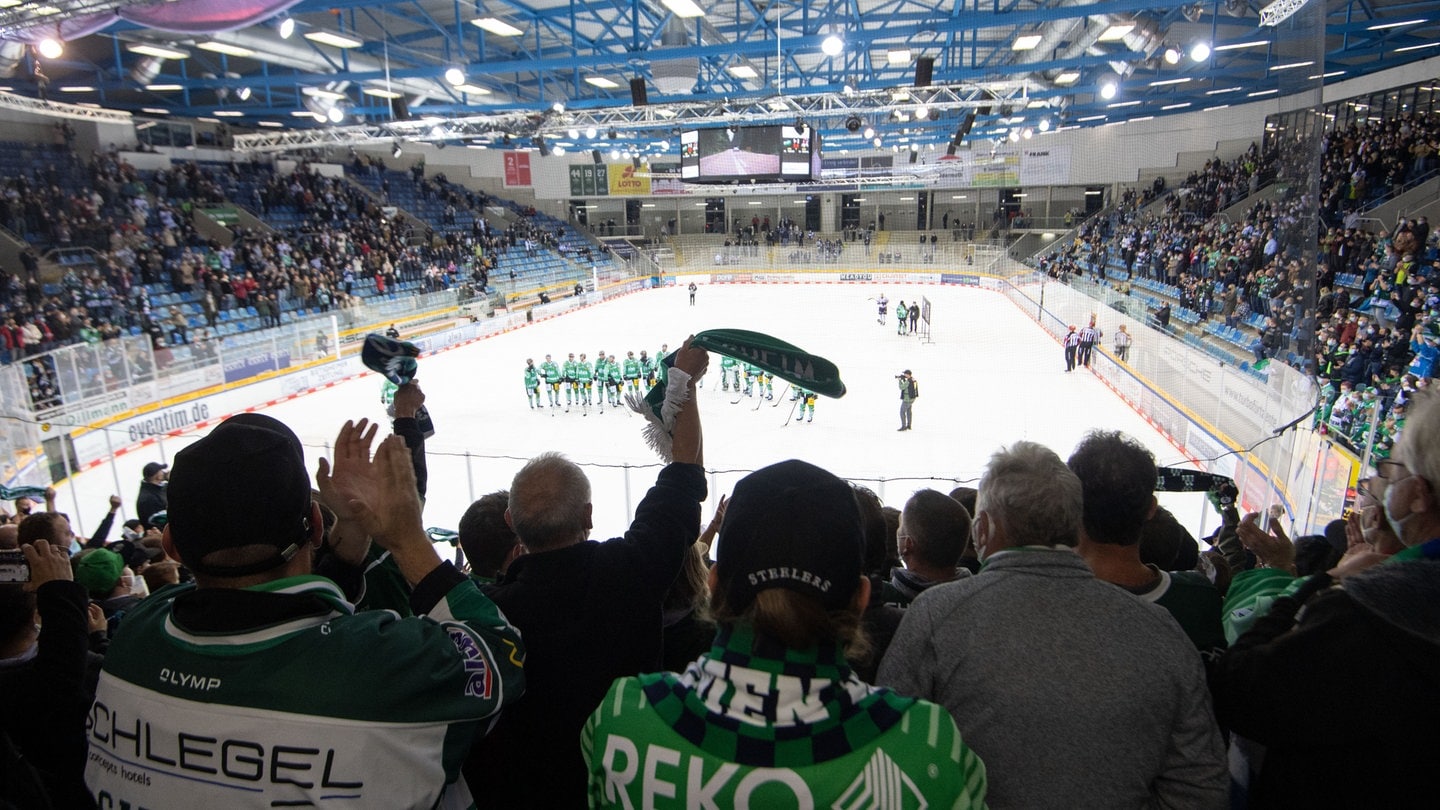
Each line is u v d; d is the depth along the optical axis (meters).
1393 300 16.91
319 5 16.09
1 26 12.60
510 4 19.14
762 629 1.36
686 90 24.16
